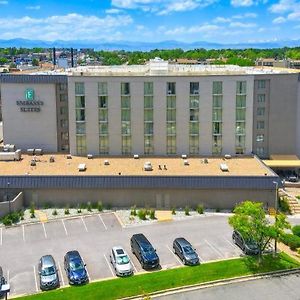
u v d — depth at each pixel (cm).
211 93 9462
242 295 5362
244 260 6116
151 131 9588
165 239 6850
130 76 9369
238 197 8069
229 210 8056
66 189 8119
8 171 8544
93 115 9550
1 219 7669
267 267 5941
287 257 6244
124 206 8169
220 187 7994
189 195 8094
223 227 7300
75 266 5694
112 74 9650
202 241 6769
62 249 6562
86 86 9431
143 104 9481
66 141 10162
